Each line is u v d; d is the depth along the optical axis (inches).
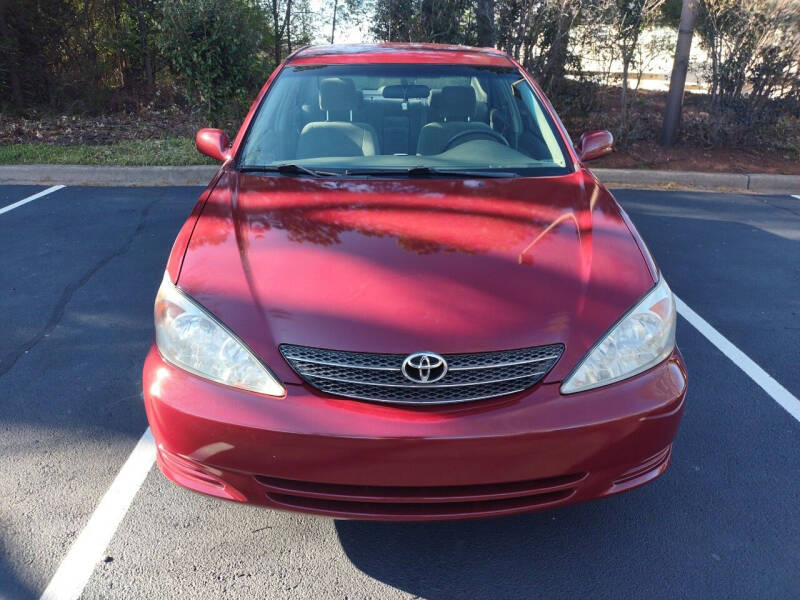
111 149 332.8
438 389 86.4
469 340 86.7
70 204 264.1
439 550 99.6
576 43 337.7
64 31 416.8
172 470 93.0
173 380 89.0
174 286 95.2
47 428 125.7
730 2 331.3
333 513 88.3
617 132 349.7
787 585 94.4
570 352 88.5
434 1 344.8
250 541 100.4
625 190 308.3
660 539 102.6
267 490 88.4
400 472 84.7
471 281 94.0
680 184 318.7
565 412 86.0
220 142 146.7
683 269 213.9
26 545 98.4
